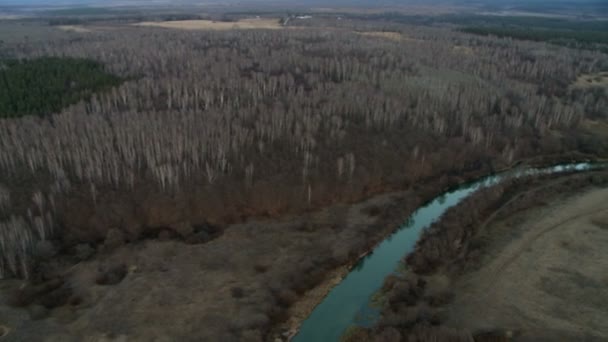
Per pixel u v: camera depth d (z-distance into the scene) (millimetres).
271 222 76812
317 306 58844
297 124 98312
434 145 102000
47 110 104000
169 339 51562
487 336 51250
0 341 50406
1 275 60219
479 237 72688
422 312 54875
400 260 68688
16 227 64188
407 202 84312
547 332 52375
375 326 53812
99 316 54656
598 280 61094
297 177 84938
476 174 97750
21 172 79562
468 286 60812
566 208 80938
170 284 60750
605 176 92875
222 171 83312
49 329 52406
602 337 51500
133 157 82562
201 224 74750
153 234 72062
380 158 94438
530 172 99375
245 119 102312
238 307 56875
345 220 78312
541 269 63719
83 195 75125
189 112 103375
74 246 67688
